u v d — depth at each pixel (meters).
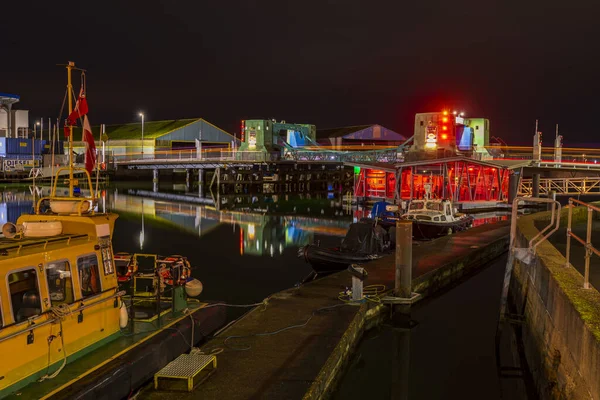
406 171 54.31
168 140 95.81
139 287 16.33
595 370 7.09
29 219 9.30
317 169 86.69
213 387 8.73
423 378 12.04
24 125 84.31
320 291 14.66
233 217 45.41
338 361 10.56
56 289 8.45
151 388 8.65
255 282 21.67
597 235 22.30
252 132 87.25
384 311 14.81
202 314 11.86
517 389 11.71
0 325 7.30
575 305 8.49
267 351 10.30
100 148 92.56
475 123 74.44
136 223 40.62
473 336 14.80
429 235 31.42
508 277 14.61
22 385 7.67
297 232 36.81
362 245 22.50
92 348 9.17
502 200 54.66
